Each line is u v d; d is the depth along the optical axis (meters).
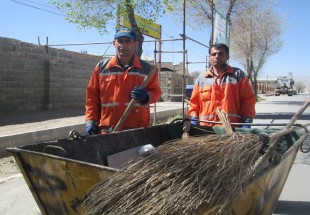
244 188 2.54
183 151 2.81
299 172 7.65
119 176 2.62
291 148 3.93
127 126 4.70
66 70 16.69
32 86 14.89
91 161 3.80
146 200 2.43
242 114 5.22
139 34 11.06
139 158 2.83
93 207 2.58
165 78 27.92
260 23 36.62
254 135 3.28
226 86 5.17
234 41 32.97
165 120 15.40
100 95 4.80
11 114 13.75
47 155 2.91
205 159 2.70
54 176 2.96
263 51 39.25
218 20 13.38
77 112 15.66
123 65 4.75
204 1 20.73
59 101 16.34
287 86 67.38
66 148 3.57
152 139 4.81
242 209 2.75
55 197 3.04
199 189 2.42
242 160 2.74
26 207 5.35
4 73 13.50
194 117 5.45
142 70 4.79
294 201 5.88
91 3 10.79
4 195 5.80
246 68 39.66
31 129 10.42
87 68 18.12
